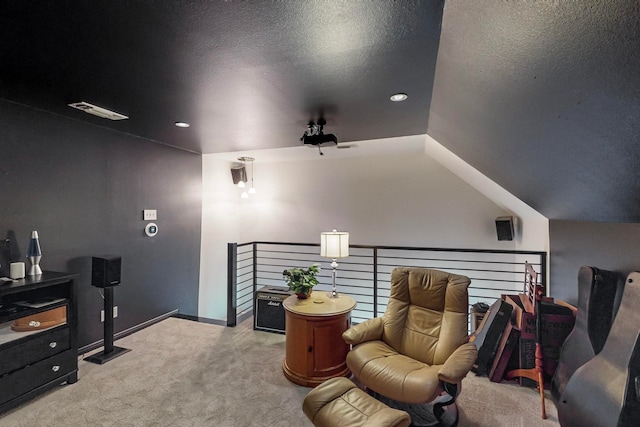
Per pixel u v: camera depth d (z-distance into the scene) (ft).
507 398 7.78
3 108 8.04
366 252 16.72
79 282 9.92
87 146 10.07
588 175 4.90
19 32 4.54
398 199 16.25
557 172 5.65
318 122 9.23
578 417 5.36
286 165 18.10
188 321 12.72
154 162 12.53
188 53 5.14
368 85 6.44
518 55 3.57
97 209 10.43
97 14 4.09
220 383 8.30
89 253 10.21
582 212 6.84
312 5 3.84
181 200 13.96
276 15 4.06
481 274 15.12
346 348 8.58
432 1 3.75
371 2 3.79
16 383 7.15
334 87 6.56
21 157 8.45
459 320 7.61
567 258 8.29
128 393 7.82
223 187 16.99
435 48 4.90
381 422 4.96
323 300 9.33
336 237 9.84
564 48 3.01
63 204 9.46
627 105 3.02
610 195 5.03
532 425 6.78
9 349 7.05
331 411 5.45
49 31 4.51
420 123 9.36
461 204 15.30
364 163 16.76
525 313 8.43
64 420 6.81
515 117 4.90
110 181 10.83
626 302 5.21
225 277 17.06
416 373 6.56
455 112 6.75
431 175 15.71
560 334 8.02
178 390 7.97
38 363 7.55
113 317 10.66
